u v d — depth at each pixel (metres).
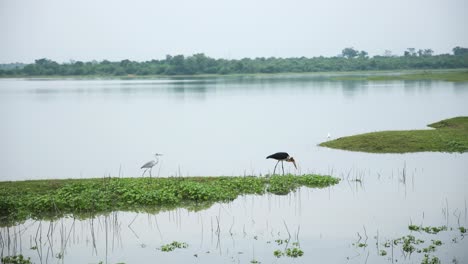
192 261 17.30
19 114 66.44
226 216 22.02
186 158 35.03
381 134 38.44
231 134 46.00
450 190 25.14
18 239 19.75
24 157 36.53
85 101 85.88
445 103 69.12
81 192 23.89
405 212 21.80
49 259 17.75
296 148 37.78
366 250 17.95
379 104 70.25
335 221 20.97
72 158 35.97
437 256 17.17
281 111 64.81
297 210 22.55
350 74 197.75
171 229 20.61
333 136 43.12
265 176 27.95
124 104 79.31
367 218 21.19
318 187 26.31
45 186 25.28
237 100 83.00
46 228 21.00
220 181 26.19
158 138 44.56
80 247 18.91
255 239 19.31
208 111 66.69
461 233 19.33
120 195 24.11
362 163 31.61
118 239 19.66
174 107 73.00
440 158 32.59
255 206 23.31
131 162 34.22
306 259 17.25
